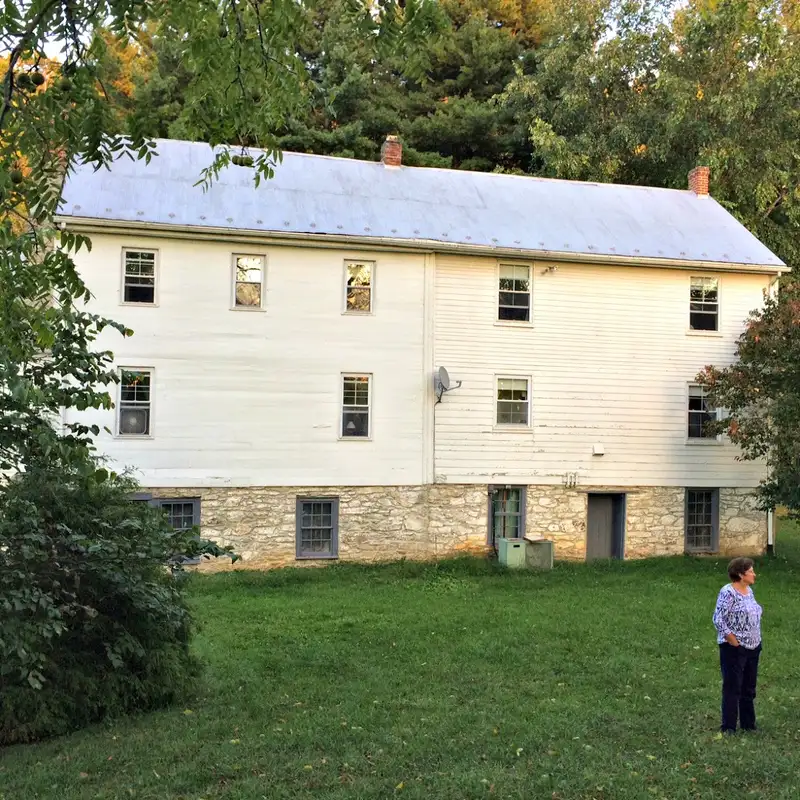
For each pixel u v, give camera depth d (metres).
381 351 19.22
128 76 27.02
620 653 11.34
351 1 5.11
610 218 22.16
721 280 21.30
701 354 21.09
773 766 6.93
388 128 31.28
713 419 21.23
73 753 7.43
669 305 20.95
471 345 19.73
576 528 20.23
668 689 9.60
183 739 7.78
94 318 7.11
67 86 4.72
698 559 20.47
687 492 21.06
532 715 8.55
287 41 5.43
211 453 18.19
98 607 8.49
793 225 29.75
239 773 6.96
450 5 35.06
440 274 19.67
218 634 12.52
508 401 20.02
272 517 18.55
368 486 19.09
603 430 20.45
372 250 19.20
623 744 7.66
